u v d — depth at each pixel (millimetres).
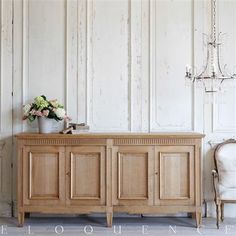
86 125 4906
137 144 4531
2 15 5012
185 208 4516
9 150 5020
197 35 4973
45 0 5008
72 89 5008
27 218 4938
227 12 4969
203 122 4980
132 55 5000
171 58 4996
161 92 5004
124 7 5004
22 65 5016
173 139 4512
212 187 4961
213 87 4980
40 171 4535
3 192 5016
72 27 5004
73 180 4531
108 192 4516
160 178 4516
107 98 5012
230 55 4973
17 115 5020
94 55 5008
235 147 4801
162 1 4992
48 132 4777
